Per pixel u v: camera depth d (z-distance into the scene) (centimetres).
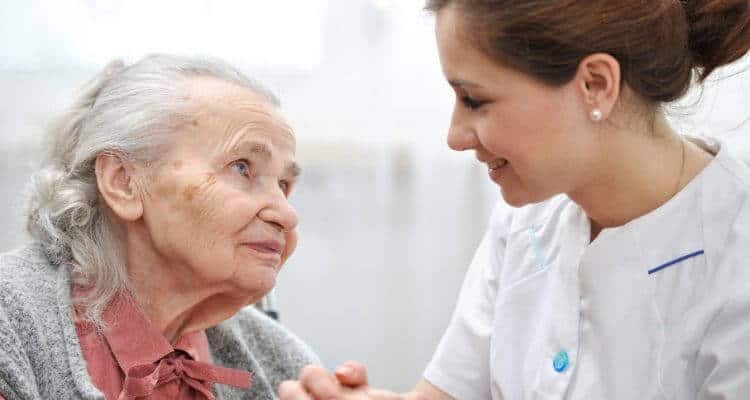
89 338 117
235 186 118
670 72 105
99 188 118
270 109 121
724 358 104
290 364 139
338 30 237
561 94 102
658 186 112
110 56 226
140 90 118
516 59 99
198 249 116
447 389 133
